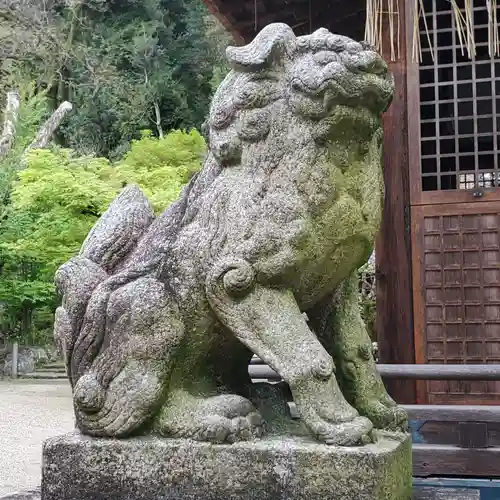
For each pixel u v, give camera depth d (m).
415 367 3.10
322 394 1.59
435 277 4.16
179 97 17.77
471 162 5.04
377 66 1.65
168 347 1.70
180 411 1.70
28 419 6.98
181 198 1.87
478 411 3.14
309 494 1.54
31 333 12.05
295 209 1.65
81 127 17.22
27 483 4.34
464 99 4.17
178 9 18.66
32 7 15.03
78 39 17.17
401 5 4.25
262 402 1.86
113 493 1.68
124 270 1.81
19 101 12.37
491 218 4.09
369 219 1.74
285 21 5.23
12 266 11.06
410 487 1.78
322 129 1.65
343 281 1.92
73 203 9.42
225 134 1.74
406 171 4.24
